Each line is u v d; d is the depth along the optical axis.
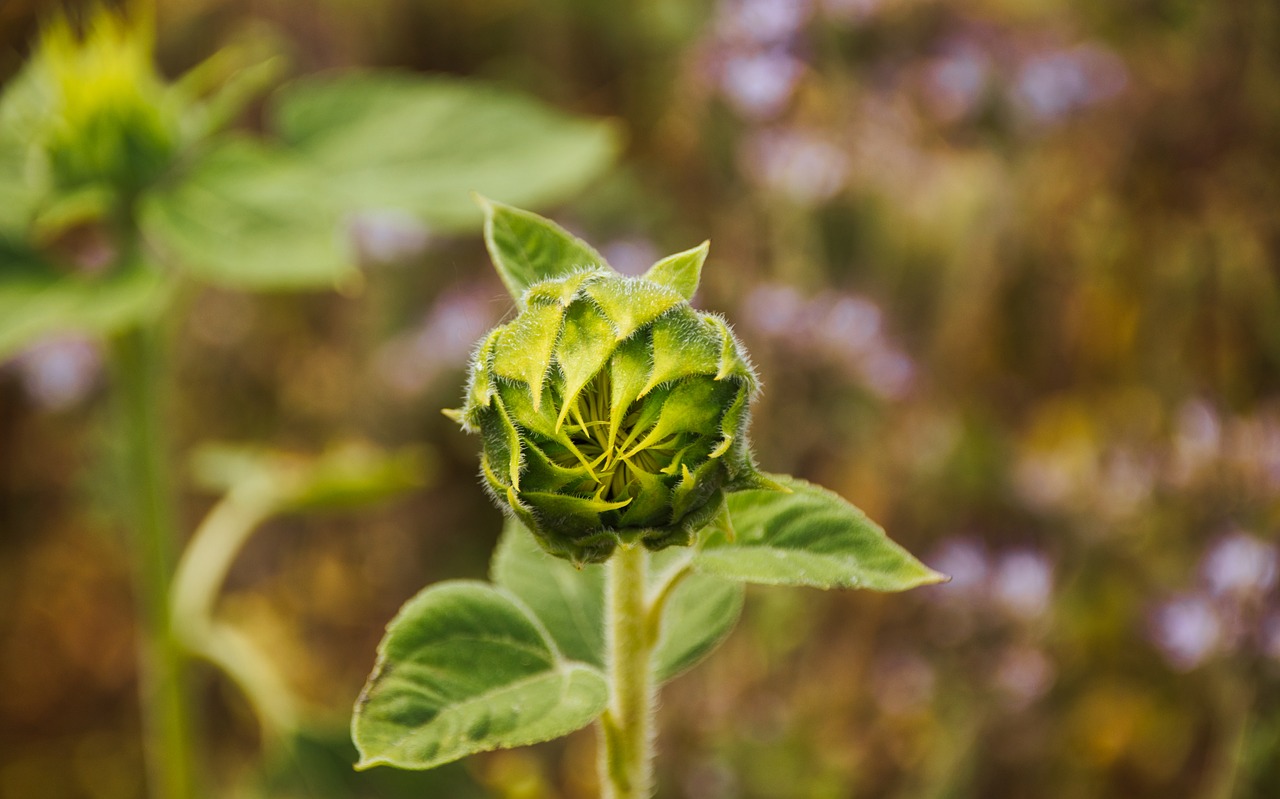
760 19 1.30
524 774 1.12
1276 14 1.25
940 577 0.66
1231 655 1.03
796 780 1.22
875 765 1.21
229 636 1.00
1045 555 1.21
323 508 1.07
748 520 0.67
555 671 0.67
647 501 0.64
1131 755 1.13
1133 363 1.29
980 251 1.34
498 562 0.74
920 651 1.23
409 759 0.65
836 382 1.27
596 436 0.65
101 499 1.48
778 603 1.28
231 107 0.99
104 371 1.43
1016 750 1.17
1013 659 1.18
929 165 1.31
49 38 0.94
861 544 0.66
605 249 1.46
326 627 1.52
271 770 0.96
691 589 0.74
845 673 1.25
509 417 0.64
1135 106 1.29
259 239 0.89
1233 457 1.11
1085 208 1.31
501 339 0.65
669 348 0.64
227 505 1.05
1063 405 1.31
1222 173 1.26
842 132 1.31
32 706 1.52
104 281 0.91
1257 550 1.04
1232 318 1.25
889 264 1.36
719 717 1.25
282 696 0.97
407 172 0.99
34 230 0.92
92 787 1.47
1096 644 1.17
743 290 1.32
